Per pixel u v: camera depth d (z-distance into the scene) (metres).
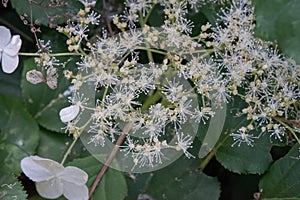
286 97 0.23
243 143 0.24
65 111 0.23
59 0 0.24
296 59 0.21
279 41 0.21
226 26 0.24
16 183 0.24
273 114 0.23
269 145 0.24
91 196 0.24
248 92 0.23
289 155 0.24
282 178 0.24
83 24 0.23
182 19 0.23
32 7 0.24
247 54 0.23
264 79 0.23
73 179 0.23
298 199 0.24
